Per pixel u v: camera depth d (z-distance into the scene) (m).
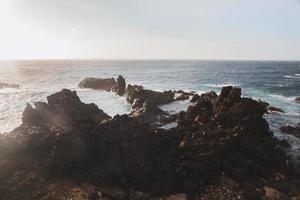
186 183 19.94
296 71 149.62
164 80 96.50
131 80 96.75
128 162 20.86
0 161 20.22
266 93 62.56
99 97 56.62
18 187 18.47
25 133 23.59
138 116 36.09
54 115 30.80
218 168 21.86
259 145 24.47
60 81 92.44
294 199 18.81
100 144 21.42
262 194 19.23
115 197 18.14
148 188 20.14
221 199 18.64
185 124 28.77
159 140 23.75
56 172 20.14
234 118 26.56
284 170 23.11
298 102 51.22
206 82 88.81
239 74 125.12
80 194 18.03
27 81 92.81
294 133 31.38
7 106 47.88
